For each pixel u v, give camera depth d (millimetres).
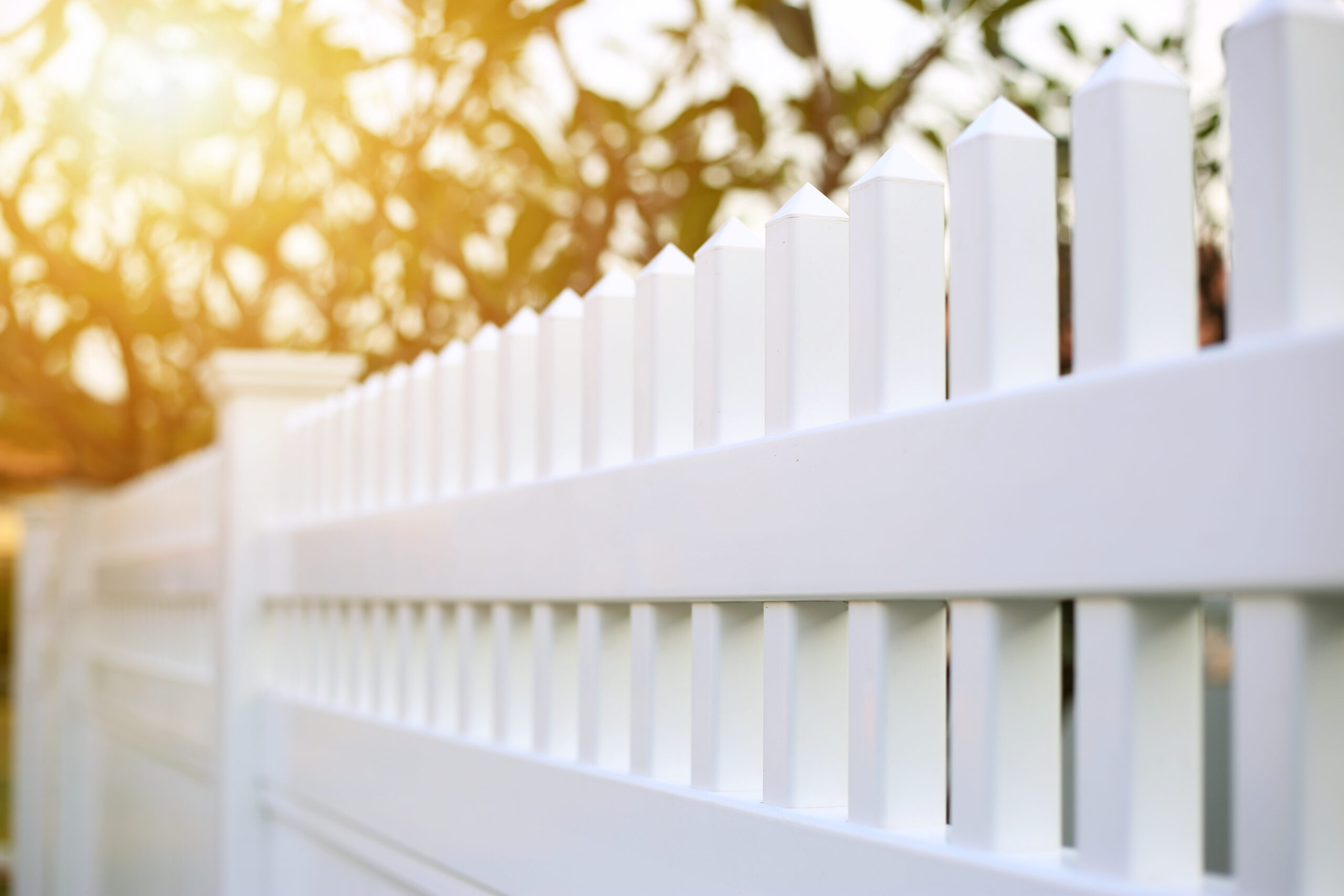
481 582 1686
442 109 3023
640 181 3104
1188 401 736
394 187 3053
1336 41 723
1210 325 2334
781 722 1104
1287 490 684
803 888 1030
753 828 1097
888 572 949
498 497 1646
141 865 3924
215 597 2932
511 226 3254
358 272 3842
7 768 9469
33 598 5586
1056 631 920
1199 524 727
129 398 4340
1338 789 711
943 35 2514
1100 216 823
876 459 965
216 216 3750
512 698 1668
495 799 1612
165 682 3592
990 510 863
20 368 4230
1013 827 898
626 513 1327
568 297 1606
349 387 2557
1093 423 792
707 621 1222
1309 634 707
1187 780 815
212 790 2906
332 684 2383
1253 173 726
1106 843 812
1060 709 917
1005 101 935
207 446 5297
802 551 1042
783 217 1124
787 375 1105
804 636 1101
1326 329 680
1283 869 709
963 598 900
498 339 1768
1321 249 711
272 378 2801
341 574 2262
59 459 5512
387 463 2170
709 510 1176
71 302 4145
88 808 4977
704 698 1223
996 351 899
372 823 2053
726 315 1219
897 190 1013
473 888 1686
